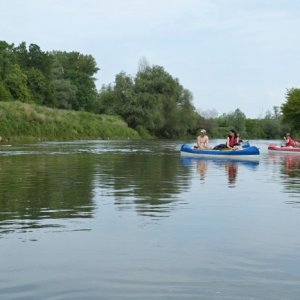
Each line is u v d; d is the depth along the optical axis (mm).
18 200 10562
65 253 6559
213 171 18469
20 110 57281
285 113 70312
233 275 5746
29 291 5246
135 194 11680
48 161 22469
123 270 5898
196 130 88688
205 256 6477
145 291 5250
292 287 5371
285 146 36062
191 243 7105
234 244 7070
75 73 104625
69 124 63281
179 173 17344
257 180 15328
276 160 26078
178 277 5672
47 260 6262
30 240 7191
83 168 18781
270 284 5461
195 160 24984
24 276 5688
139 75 78125
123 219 8688
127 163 21875
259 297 5086
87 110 100938
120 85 77062
